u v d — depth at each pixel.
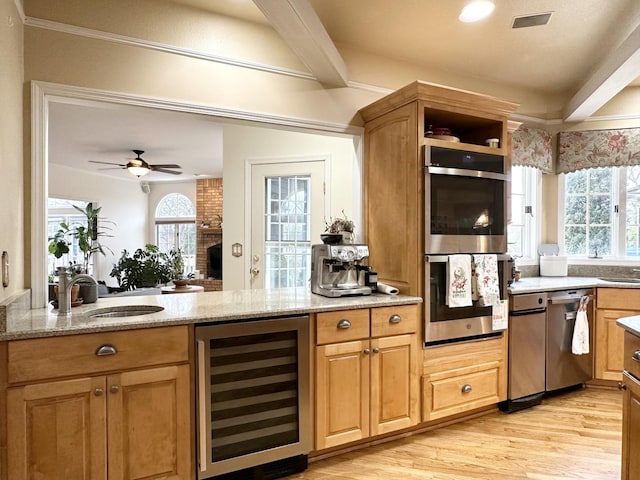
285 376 2.21
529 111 3.96
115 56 2.28
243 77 2.62
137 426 1.85
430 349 2.66
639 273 3.83
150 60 2.36
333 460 2.37
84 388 1.75
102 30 2.25
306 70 2.83
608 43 2.96
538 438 2.60
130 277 6.93
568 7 2.49
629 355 1.67
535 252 4.12
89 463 1.77
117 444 1.81
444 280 2.68
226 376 2.07
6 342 1.64
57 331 1.70
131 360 1.84
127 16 2.31
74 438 1.74
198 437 1.98
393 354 2.52
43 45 2.13
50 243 6.43
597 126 3.96
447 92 2.63
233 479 2.11
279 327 2.16
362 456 2.41
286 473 2.22
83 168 7.27
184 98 2.45
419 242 2.60
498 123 2.98
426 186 2.58
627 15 2.58
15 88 1.95
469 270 2.69
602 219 4.05
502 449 2.46
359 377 2.40
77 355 1.74
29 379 1.67
